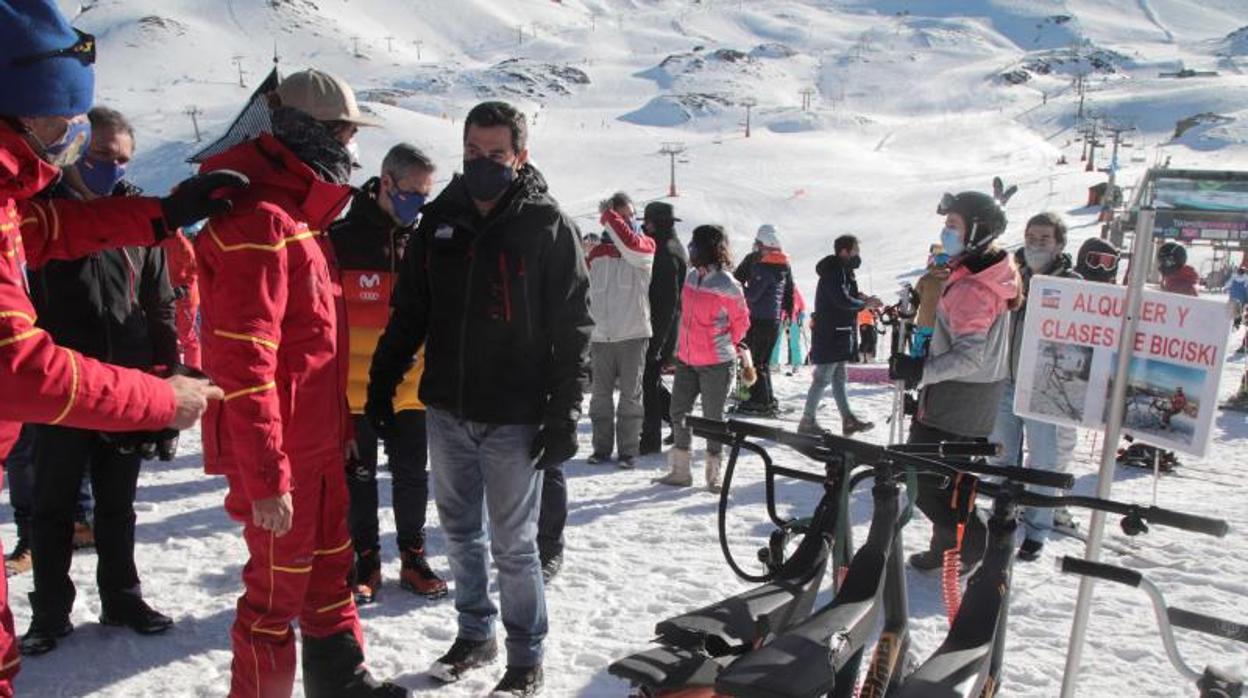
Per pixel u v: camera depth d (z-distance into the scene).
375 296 4.32
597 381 7.17
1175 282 10.49
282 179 2.78
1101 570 2.31
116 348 3.79
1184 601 4.51
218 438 2.85
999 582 2.43
